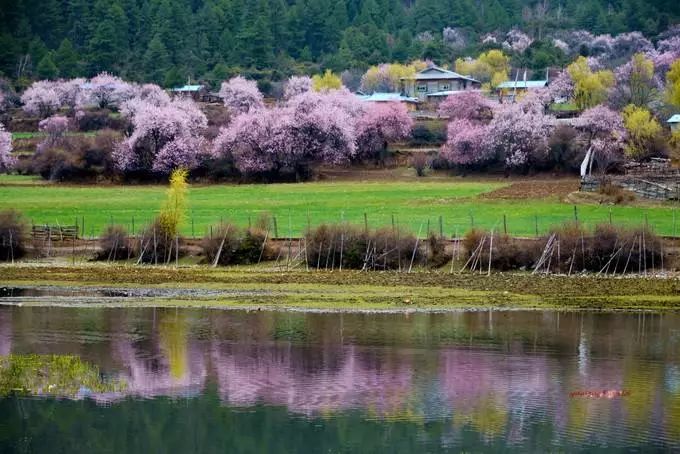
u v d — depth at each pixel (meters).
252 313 127.06
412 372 98.00
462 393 91.38
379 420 83.94
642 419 84.44
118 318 123.50
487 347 108.38
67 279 153.62
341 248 163.75
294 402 88.75
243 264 168.25
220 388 92.62
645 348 108.25
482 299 136.50
